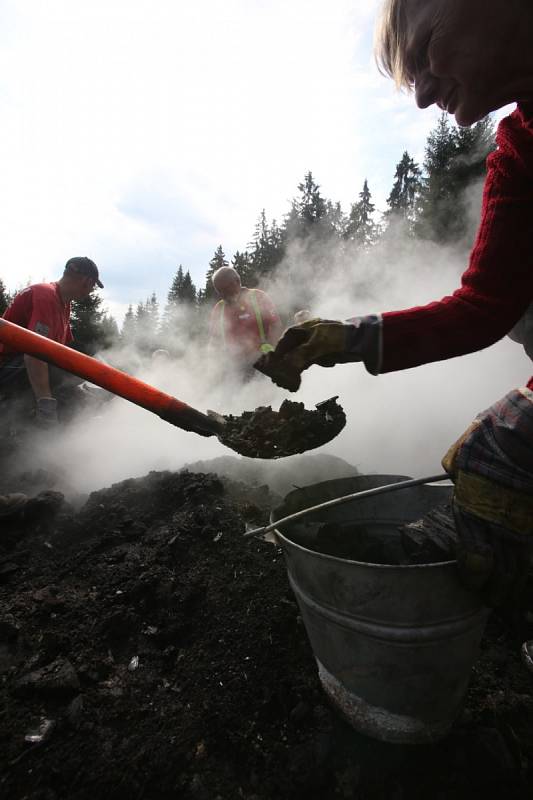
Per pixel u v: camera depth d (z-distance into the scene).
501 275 0.95
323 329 1.04
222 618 1.54
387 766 1.16
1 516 2.07
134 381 1.54
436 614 1.03
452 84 0.97
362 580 1.02
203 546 1.84
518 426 0.92
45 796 1.05
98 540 1.93
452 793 1.10
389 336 0.99
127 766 1.12
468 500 0.98
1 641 1.46
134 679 1.35
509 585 0.98
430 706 1.15
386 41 1.08
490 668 1.44
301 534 1.49
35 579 1.77
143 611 1.57
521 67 0.88
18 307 3.51
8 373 3.59
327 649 1.20
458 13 0.85
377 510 1.60
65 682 1.28
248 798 1.09
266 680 1.34
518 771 1.14
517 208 0.93
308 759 1.14
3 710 1.23
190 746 1.18
